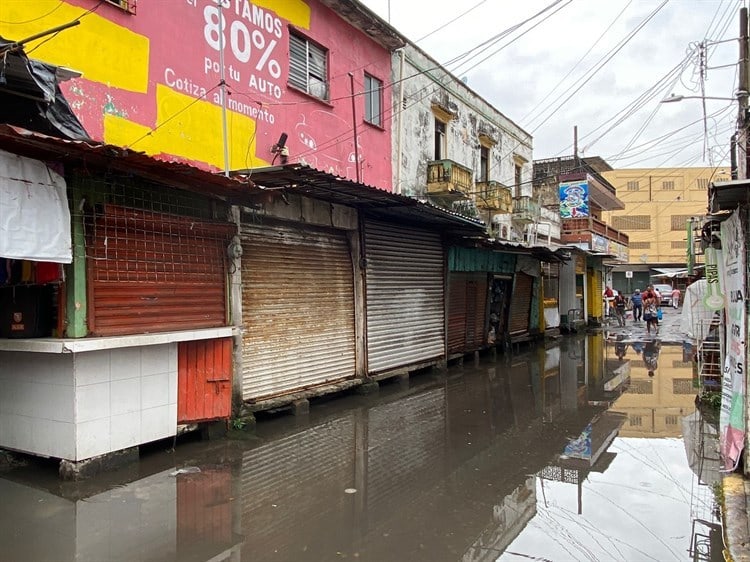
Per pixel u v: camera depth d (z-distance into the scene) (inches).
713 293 301.3
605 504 209.2
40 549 160.9
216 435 283.6
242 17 379.6
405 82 581.6
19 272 223.8
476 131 749.3
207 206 280.8
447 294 542.0
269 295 333.4
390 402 383.2
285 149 406.0
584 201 1037.8
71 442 215.8
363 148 514.9
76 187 217.2
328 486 220.8
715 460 263.3
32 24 260.4
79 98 278.8
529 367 557.0
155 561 156.4
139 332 242.2
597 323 1102.4
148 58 314.2
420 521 189.9
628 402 393.4
